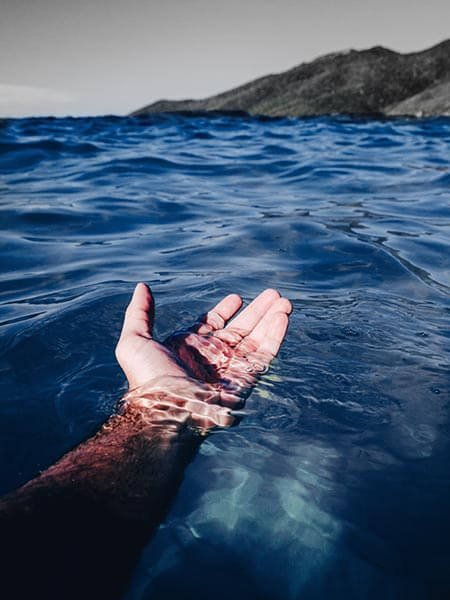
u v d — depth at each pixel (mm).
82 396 1590
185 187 5836
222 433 1350
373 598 901
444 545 1015
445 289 2637
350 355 1846
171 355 1574
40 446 1352
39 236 3740
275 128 14164
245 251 3348
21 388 1634
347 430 1395
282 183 6141
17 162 7438
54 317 2199
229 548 992
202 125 14688
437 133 12641
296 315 2225
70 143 9289
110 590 837
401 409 1506
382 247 3379
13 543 875
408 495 1150
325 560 976
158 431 1320
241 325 1873
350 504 1120
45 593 794
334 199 5125
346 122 17375
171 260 3166
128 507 1026
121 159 7734
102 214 4414
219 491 1135
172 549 965
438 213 4410
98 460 1167
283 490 1156
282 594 907
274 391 1578
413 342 1970
